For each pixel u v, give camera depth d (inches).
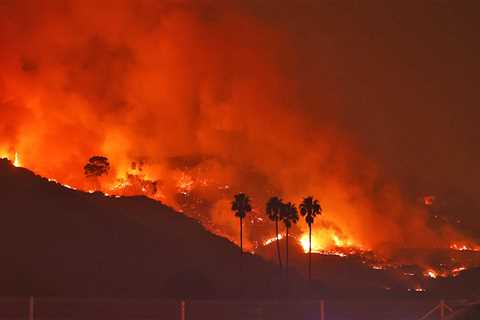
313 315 3912.4
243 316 3860.7
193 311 3917.3
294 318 3887.8
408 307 3959.2
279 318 3885.3
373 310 3944.4
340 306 3971.5
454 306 2994.6
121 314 3890.3
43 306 4067.4
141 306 4050.2
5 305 4050.2
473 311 2124.8
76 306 4101.9
